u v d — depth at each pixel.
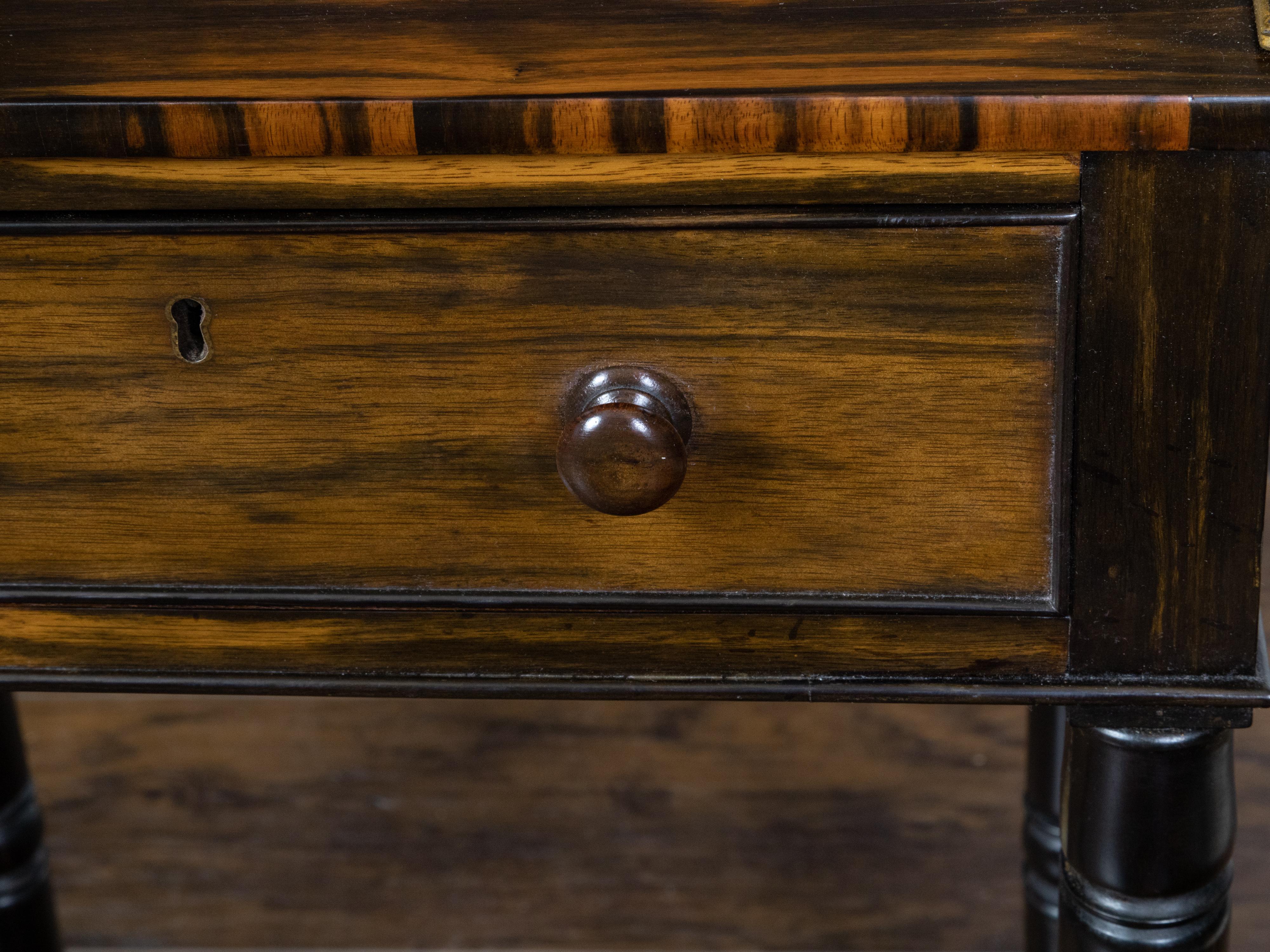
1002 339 0.66
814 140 0.63
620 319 0.66
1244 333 0.65
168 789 1.16
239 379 0.67
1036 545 0.67
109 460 0.69
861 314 0.66
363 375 0.67
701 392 0.67
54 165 0.66
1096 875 0.72
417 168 0.65
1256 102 0.62
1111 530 0.67
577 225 0.65
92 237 0.66
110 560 0.70
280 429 0.68
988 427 0.66
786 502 0.68
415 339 0.67
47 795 1.16
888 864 1.14
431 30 0.67
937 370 0.66
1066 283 0.65
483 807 1.15
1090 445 0.66
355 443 0.68
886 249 0.65
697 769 1.14
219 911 1.17
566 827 1.15
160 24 0.67
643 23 0.66
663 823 1.15
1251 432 0.66
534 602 0.69
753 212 0.65
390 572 0.69
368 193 0.65
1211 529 0.67
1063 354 0.65
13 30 0.67
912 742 1.13
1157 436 0.66
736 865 1.15
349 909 1.16
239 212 0.66
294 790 1.16
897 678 0.69
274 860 1.16
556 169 0.65
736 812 1.15
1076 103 0.63
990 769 1.13
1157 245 0.64
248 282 0.66
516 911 1.16
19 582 0.70
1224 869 0.72
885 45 0.65
